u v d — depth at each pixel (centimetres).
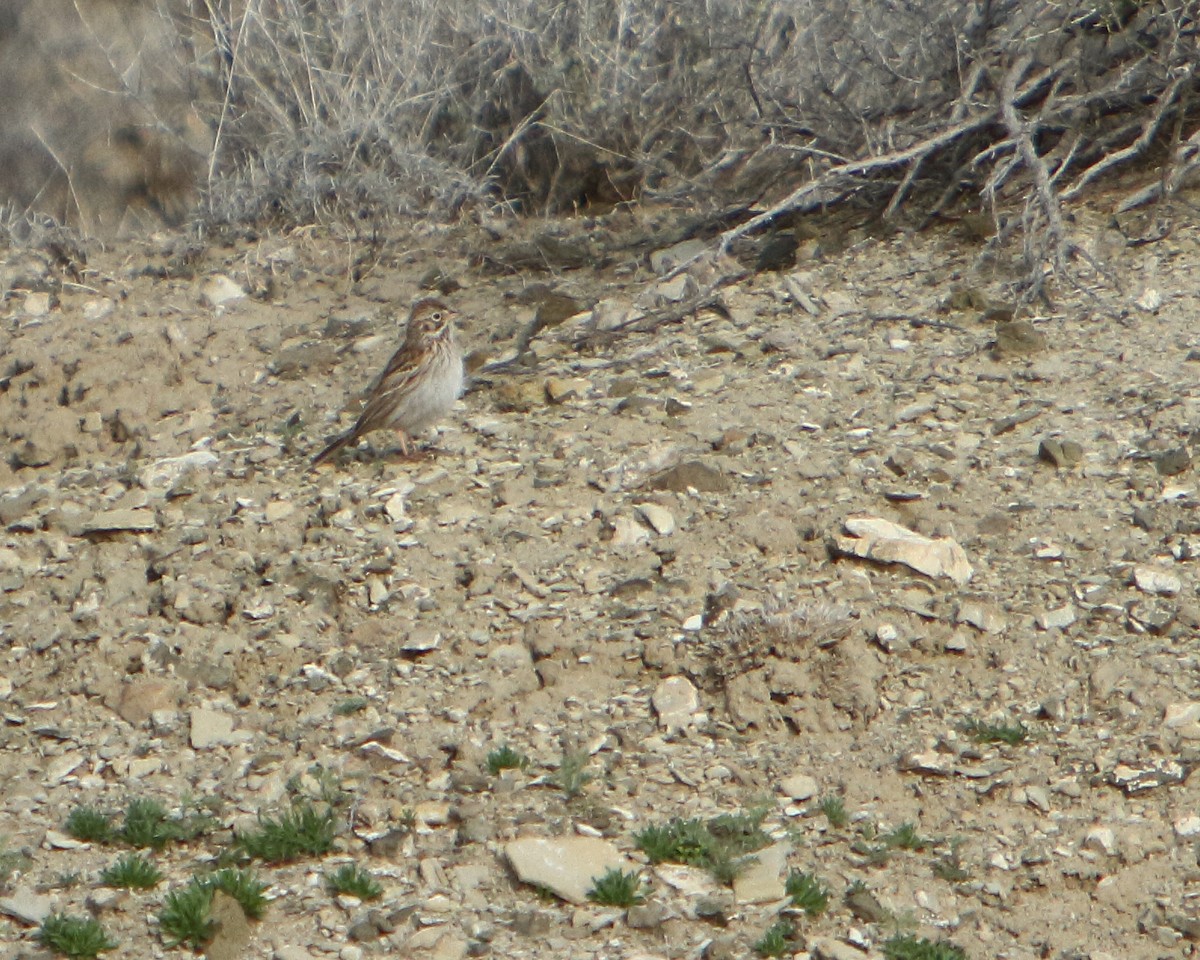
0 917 990
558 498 1387
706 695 1147
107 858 1042
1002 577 1223
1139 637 1149
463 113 2252
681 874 989
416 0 2255
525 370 1653
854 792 1051
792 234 1848
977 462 1365
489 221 2152
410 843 1033
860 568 1242
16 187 2372
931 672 1143
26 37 2361
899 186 1814
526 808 1051
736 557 1276
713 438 1448
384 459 1509
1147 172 1783
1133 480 1316
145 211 2366
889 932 940
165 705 1193
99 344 1891
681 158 2159
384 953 941
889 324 1612
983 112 1778
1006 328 1540
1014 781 1045
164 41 2384
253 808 1080
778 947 925
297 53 2284
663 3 2164
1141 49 1786
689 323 1700
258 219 2230
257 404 1714
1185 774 1034
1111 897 957
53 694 1227
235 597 1303
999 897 963
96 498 1533
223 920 958
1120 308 1565
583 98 2186
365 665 1213
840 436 1430
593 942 944
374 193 2178
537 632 1208
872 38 1884
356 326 1889
